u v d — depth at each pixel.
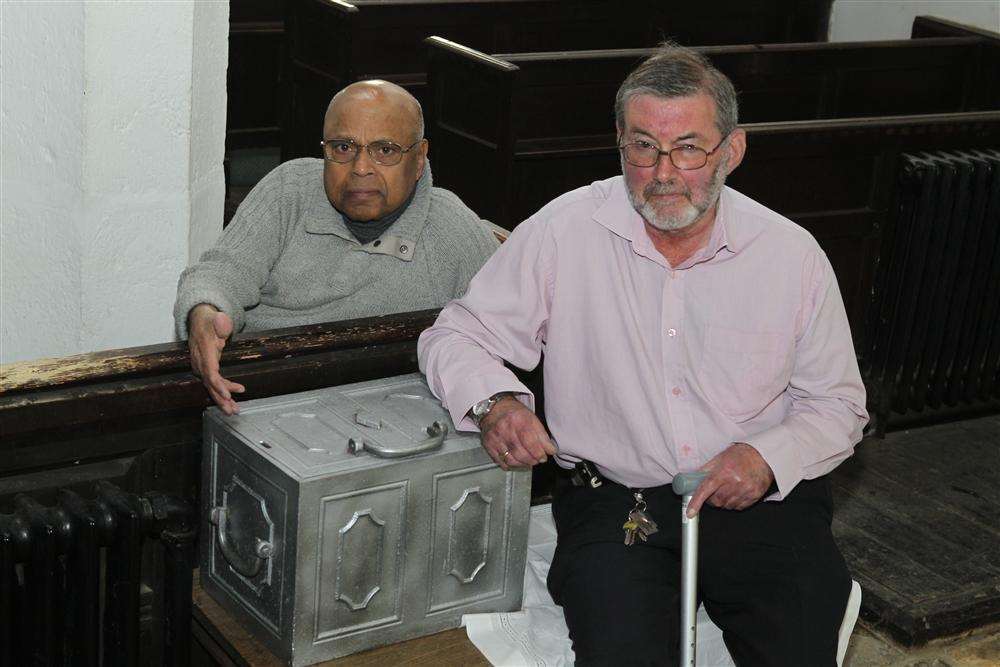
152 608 2.50
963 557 3.41
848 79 5.72
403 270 2.68
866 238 4.34
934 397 4.27
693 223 2.14
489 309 2.34
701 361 2.28
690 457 2.29
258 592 2.17
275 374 2.36
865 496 3.73
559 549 2.32
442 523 2.19
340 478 2.03
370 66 6.05
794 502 2.31
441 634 2.26
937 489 3.80
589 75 5.02
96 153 2.70
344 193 2.57
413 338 2.49
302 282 2.68
